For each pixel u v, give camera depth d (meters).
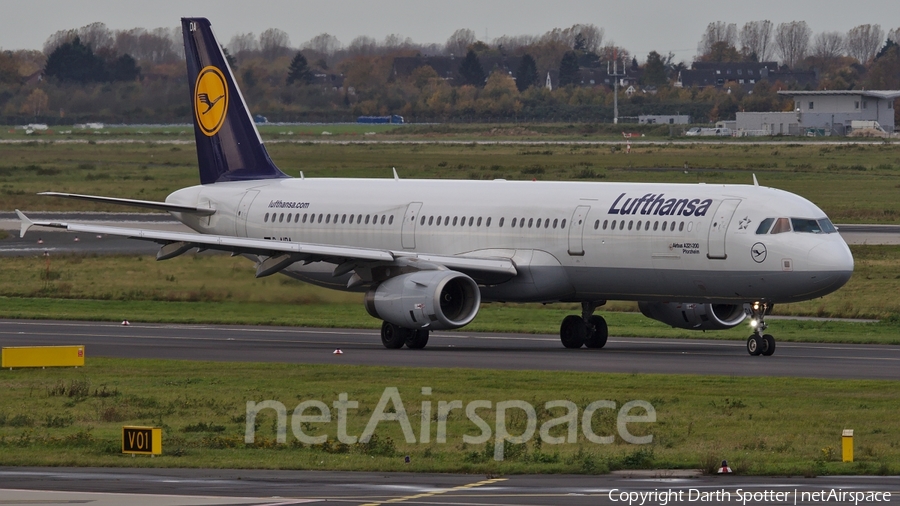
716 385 123.12
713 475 81.56
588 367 139.12
